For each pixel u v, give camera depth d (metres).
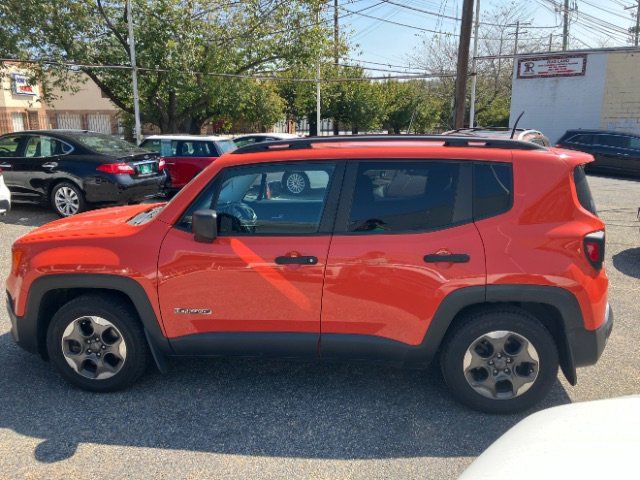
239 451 3.04
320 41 20.53
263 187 3.45
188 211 3.51
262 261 3.35
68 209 9.42
